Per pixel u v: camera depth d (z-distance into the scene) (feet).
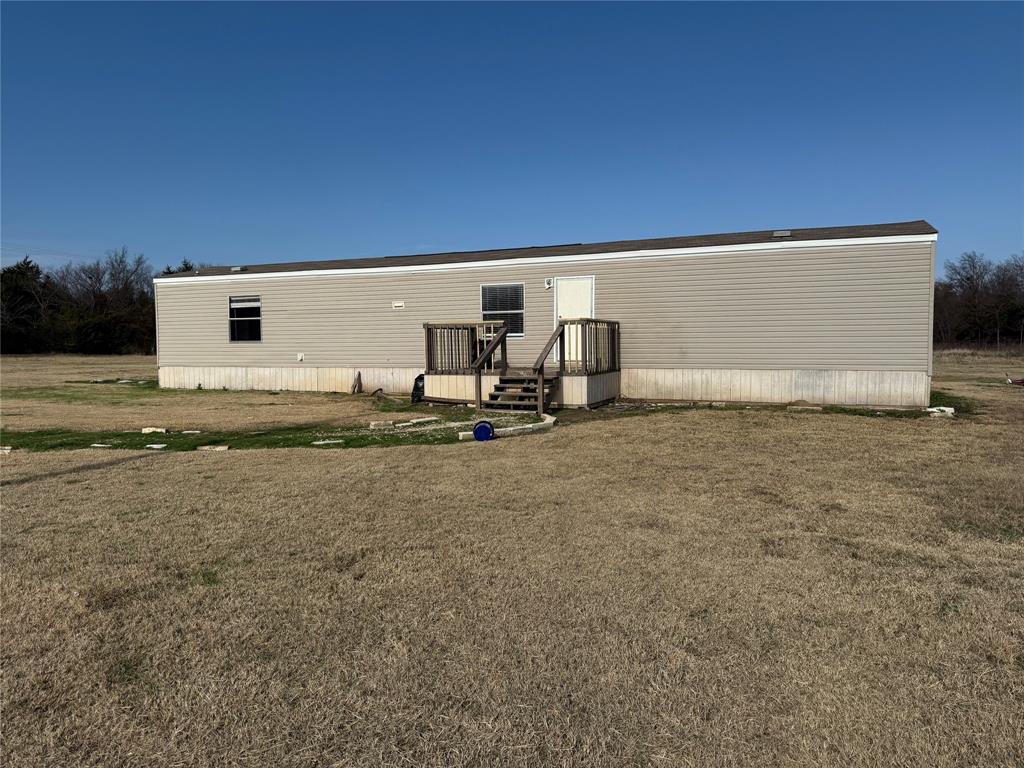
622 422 35.12
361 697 8.57
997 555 13.44
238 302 58.44
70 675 9.16
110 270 196.24
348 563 13.42
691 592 11.69
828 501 17.79
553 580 12.35
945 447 26.43
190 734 7.84
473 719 8.05
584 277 47.85
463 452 26.30
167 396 54.24
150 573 12.94
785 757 7.27
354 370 54.90
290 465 23.97
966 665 9.14
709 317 44.93
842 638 9.93
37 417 40.68
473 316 50.98
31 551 14.25
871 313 41.11
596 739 7.63
